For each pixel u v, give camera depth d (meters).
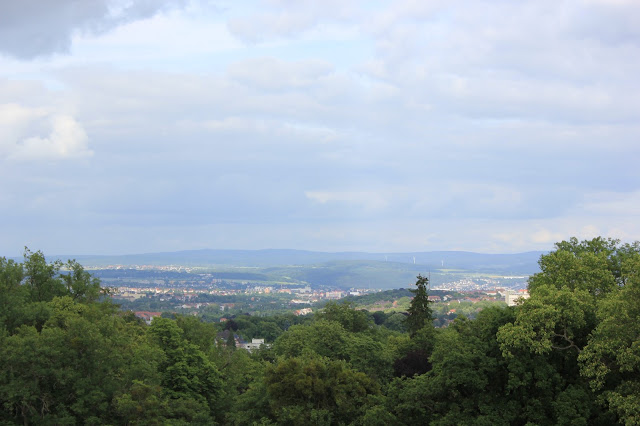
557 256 47.75
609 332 36.62
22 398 43.19
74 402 46.47
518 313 41.97
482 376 43.81
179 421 52.03
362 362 70.25
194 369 63.25
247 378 74.06
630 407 34.44
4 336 46.81
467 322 49.72
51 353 44.84
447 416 43.94
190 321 82.25
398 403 49.75
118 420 48.78
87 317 57.50
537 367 41.09
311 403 50.59
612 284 44.78
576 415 38.19
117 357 50.09
